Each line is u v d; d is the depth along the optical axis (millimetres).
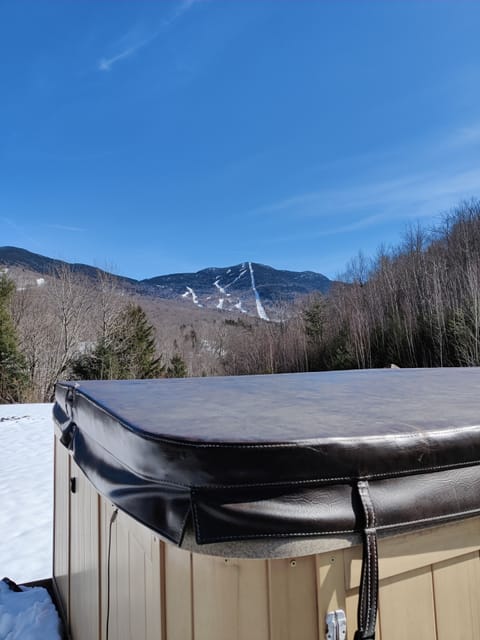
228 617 629
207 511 595
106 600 1192
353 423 779
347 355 17641
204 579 662
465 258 16156
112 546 1137
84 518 1511
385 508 656
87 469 1070
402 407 994
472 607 779
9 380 16312
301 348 22000
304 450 623
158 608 786
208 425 756
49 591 2234
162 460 654
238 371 27266
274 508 598
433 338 14539
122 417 854
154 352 21656
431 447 716
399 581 715
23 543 3367
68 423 1516
